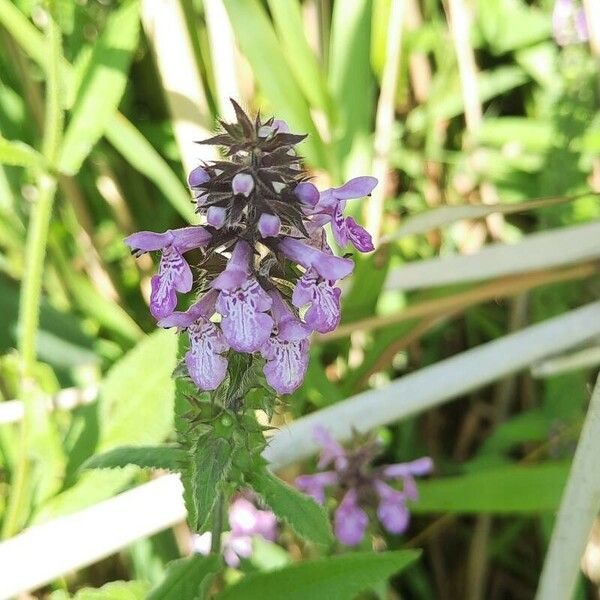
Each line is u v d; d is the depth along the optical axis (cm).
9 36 20
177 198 19
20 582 14
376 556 12
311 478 17
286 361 10
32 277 15
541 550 21
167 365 17
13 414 17
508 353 18
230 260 10
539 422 20
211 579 12
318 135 20
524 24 25
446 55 24
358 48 21
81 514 15
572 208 22
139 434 16
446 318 21
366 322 20
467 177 24
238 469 11
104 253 23
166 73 19
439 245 24
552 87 23
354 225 11
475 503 18
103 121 15
